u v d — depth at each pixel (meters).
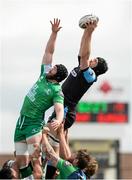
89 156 18.84
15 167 19.88
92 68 20.69
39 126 19.67
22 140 19.84
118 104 47.66
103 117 48.50
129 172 48.47
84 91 20.59
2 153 46.47
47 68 20.31
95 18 19.88
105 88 47.41
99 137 47.81
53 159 18.94
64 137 20.02
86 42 20.05
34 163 19.05
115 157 47.94
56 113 19.39
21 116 19.80
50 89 19.55
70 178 18.67
